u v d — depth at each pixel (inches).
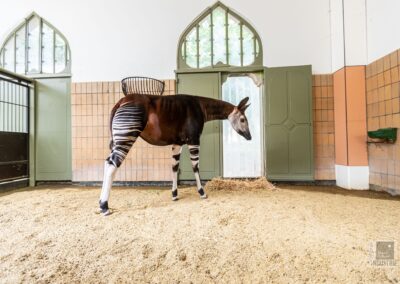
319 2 169.3
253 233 71.7
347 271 53.6
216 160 173.2
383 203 106.3
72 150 180.9
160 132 105.6
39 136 183.5
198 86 175.0
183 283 51.9
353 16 150.3
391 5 127.3
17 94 180.5
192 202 107.0
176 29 176.4
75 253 62.6
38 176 182.5
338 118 161.6
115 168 95.0
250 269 55.3
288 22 170.9
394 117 127.0
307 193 129.8
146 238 69.6
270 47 171.8
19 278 53.0
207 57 177.6
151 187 167.2
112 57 179.0
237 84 177.8
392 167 129.6
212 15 176.9
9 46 189.8
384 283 50.4
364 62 149.1
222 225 78.2
